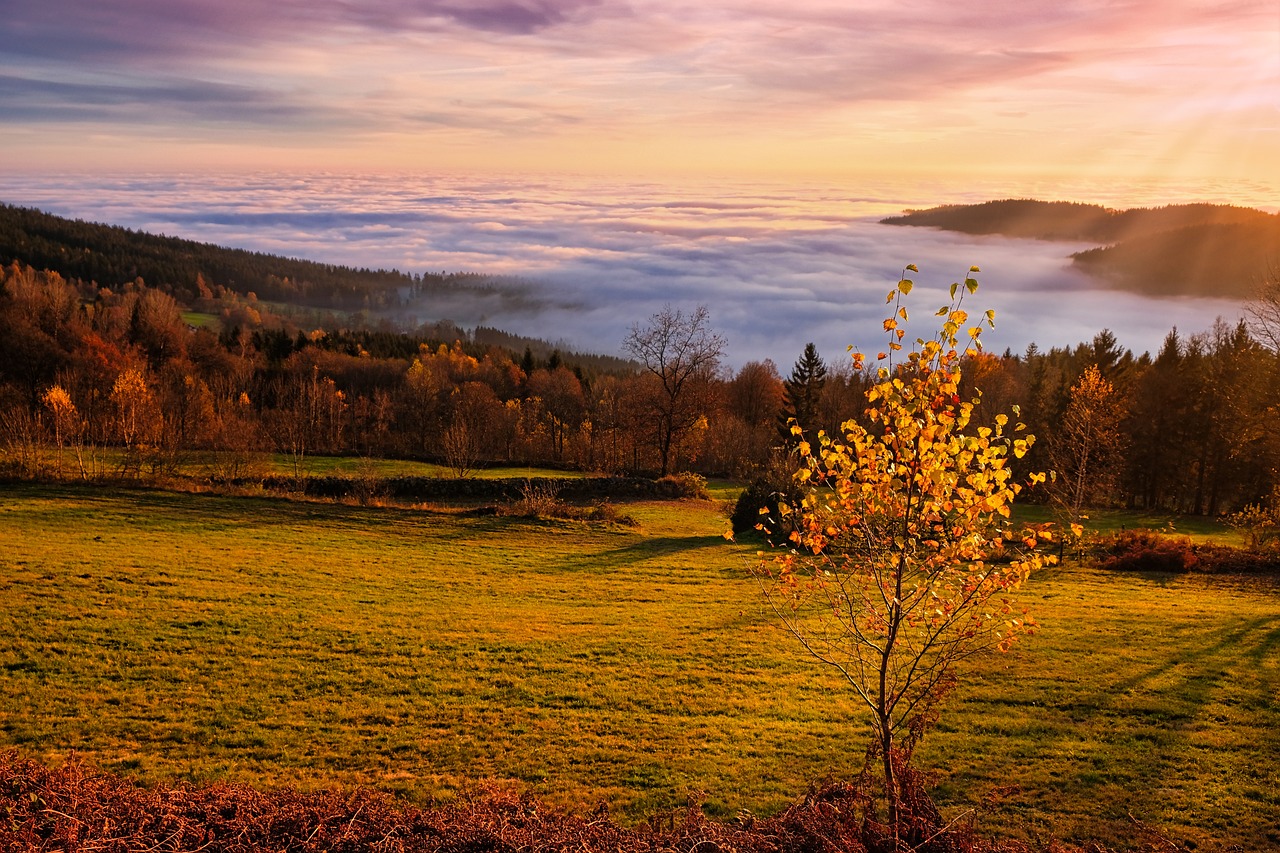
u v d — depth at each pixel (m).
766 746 13.66
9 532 27.86
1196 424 59.50
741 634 20.70
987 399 70.56
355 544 31.16
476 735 14.02
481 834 7.19
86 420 45.50
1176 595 25.09
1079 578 27.66
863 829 7.09
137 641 18.30
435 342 144.62
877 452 7.40
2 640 17.67
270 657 17.86
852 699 16.00
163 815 6.98
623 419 78.75
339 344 126.00
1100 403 42.94
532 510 38.91
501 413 83.62
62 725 13.78
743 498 37.81
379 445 72.38
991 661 17.80
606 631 20.94
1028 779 12.21
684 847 7.13
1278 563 29.25
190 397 64.62
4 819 6.72
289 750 13.20
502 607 23.38
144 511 33.09
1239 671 17.19
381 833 7.18
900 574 7.49
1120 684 16.42
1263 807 11.28
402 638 19.67
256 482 41.22
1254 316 32.41
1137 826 10.31
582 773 12.54
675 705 15.63
